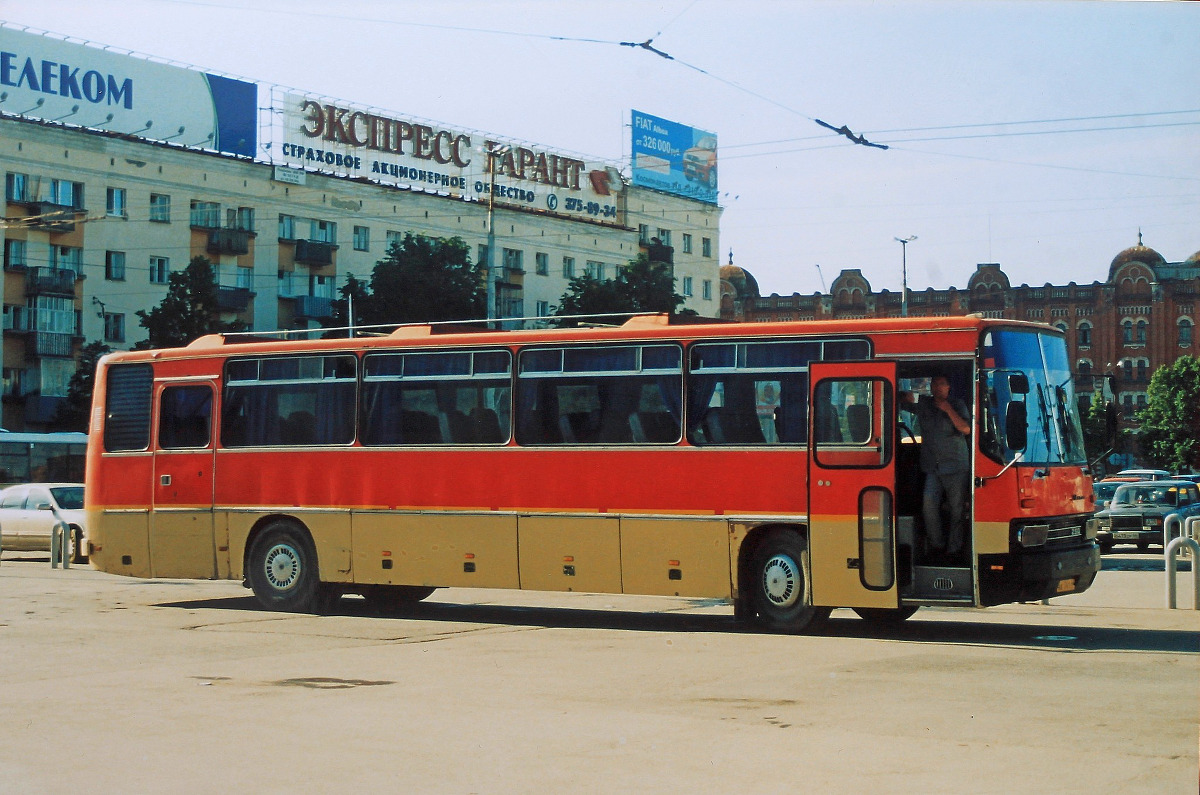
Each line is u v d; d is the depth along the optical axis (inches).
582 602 762.2
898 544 529.0
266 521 673.0
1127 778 279.3
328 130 2642.7
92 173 2249.0
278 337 715.4
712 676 436.1
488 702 384.5
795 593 556.1
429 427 632.4
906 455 540.1
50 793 275.1
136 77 2319.1
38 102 2181.3
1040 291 3981.3
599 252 3253.0
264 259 2513.5
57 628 586.6
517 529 605.0
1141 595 792.9
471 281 2461.9
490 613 684.1
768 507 553.9
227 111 2456.9
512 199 3038.9
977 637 552.1
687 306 3540.8
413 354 639.8
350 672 448.1
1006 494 516.4
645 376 584.4
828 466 541.6
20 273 2160.4
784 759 302.4
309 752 313.9
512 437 610.2
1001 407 526.6
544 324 1262.3
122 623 608.7
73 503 1115.9
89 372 2134.6
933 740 323.6
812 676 434.6
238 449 678.5
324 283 2632.9
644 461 579.8
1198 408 3430.1
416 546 629.3
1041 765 293.1
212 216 2436.0
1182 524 820.0
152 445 701.3
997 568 514.0
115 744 325.1
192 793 274.2
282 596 666.2
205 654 498.0
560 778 285.0
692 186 3575.3
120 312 2289.6
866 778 282.2
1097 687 407.8
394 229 2770.7
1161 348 3878.0
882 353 539.5
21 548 1104.2
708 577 564.7
